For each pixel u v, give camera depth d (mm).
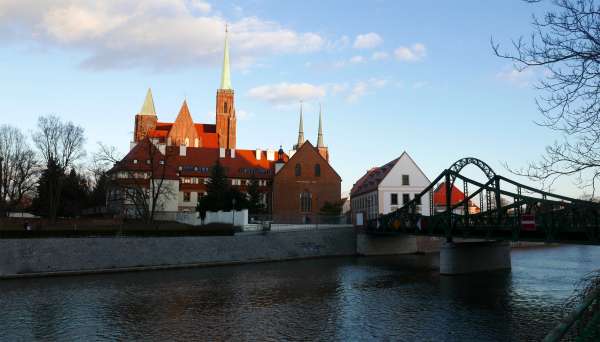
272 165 100125
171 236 52531
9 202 78938
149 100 121438
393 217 60531
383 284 39438
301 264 55312
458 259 45906
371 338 22812
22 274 41969
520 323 25469
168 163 84688
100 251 46812
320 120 141875
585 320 8469
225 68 135625
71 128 70562
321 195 86375
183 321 26297
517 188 43125
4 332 23859
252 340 22594
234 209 64500
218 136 122375
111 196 79625
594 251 75125
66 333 23734
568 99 11398
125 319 26688
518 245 86375
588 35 10711
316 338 22922
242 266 52938
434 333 23609
